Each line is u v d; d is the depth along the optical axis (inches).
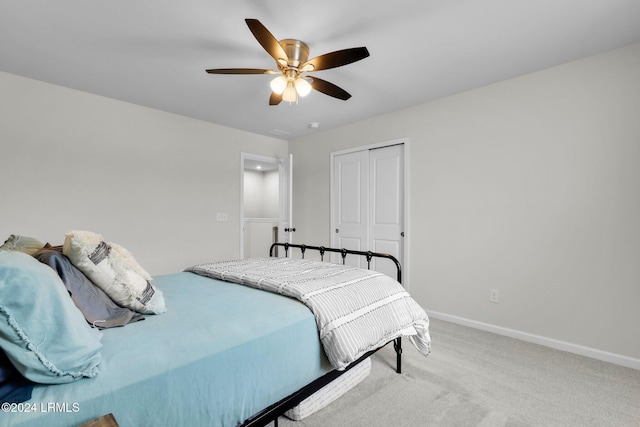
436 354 92.9
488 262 113.7
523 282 105.6
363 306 63.7
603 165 91.0
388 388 73.5
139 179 135.3
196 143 154.0
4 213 104.9
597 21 75.8
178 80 109.7
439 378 78.4
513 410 65.3
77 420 30.0
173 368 37.2
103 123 125.3
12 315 29.4
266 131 175.6
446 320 124.3
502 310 110.0
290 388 50.9
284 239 175.6
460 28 78.6
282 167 182.5
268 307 56.5
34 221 110.3
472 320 117.4
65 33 81.4
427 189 130.8
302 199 186.4
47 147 112.8
